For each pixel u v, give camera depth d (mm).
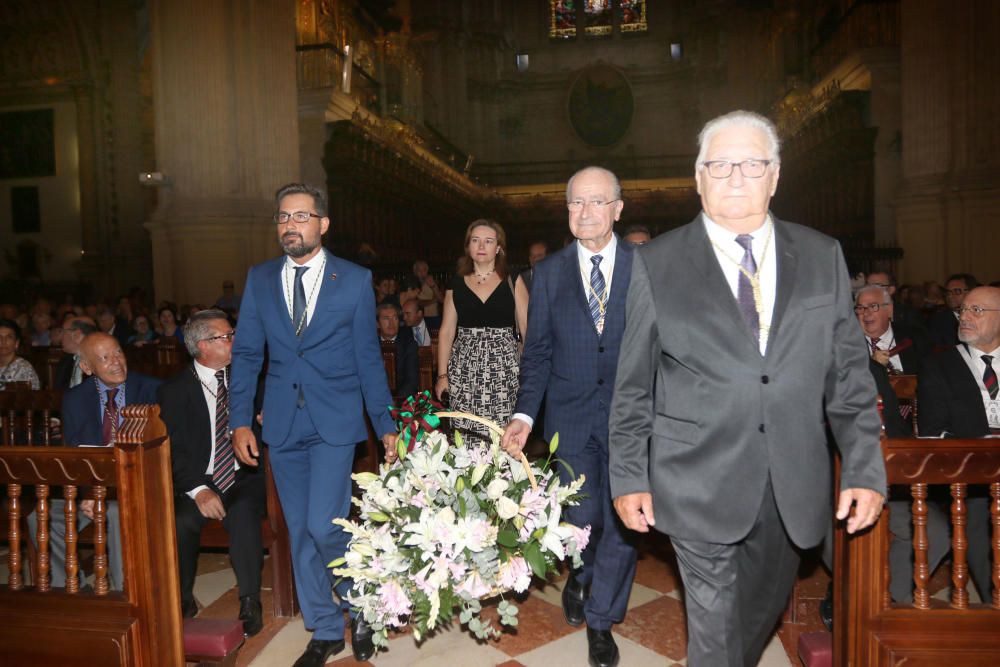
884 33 16906
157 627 2316
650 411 1966
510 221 34750
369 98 21281
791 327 1815
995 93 12938
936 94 13758
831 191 19500
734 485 1848
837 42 19438
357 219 18609
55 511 3447
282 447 2820
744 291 1867
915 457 2156
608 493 2793
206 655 2598
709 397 1856
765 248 1903
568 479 2830
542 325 2910
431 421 2537
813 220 21484
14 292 21062
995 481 2164
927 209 13781
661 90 36219
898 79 16547
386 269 16797
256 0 13539
